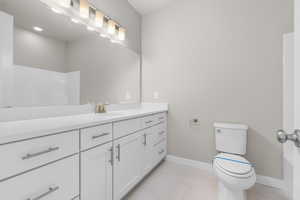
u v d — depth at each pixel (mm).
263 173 1678
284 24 1566
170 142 2271
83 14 1487
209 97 1979
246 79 1762
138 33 2463
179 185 1638
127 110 2113
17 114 1074
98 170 1092
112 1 1916
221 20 1891
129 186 1418
